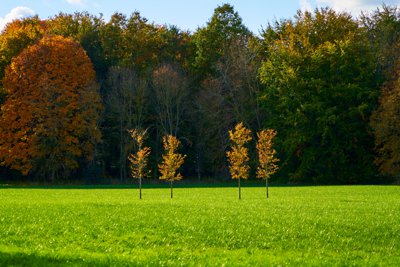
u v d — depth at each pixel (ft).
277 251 64.75
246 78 269.03
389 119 217.36
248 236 74.69
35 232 77.25
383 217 96.48
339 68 239.71
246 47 274.98
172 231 79.41
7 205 122.31
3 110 240.73
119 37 293.02
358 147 237.66
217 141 265.34
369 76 240.12
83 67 251.19
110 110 265.34
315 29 260.21
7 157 239.30
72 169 255.91
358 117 238.68
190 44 302.25
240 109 267.59
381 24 265.13
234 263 56.44
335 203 128.16
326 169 240.32
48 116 241.14
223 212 106.01
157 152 271.08
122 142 265.13
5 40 263.70
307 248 66.69
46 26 309.63
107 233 77.15
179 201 138.51
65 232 77.25
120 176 274.16
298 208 114.62
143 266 53.98
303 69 249.96
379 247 67.62
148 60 290.97
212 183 255.09
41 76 241.14
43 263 54.08
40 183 248.11
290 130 244.01
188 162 280.10
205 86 266.16
